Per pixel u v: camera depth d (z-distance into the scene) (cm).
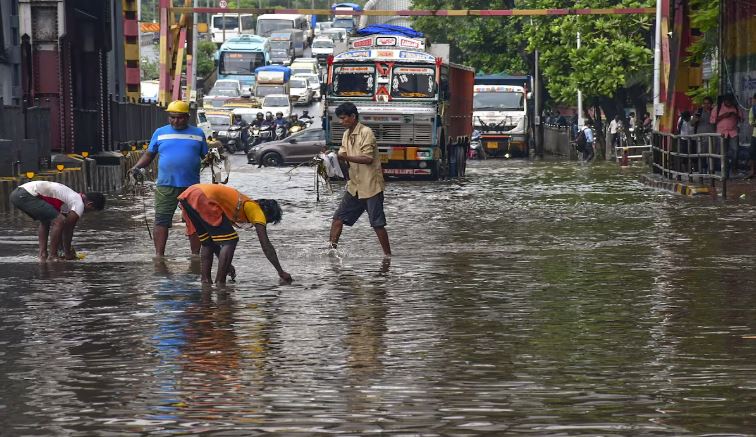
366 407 1399
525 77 12150
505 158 12144
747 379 1534
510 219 4194
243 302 2223
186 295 2320
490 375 1574
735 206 4641
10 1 6169
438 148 6919
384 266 2798
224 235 2456
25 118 5066
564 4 11919
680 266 2756
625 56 11112
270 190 6147
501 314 2075
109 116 6550
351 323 1988
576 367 1622
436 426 1311
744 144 6391
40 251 2952
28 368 1636
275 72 15762
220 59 17650
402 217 4297
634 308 2131
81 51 6209
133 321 2016
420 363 1655
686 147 6278
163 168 3055
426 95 6862
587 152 11144
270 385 1520
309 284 2473
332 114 6912
